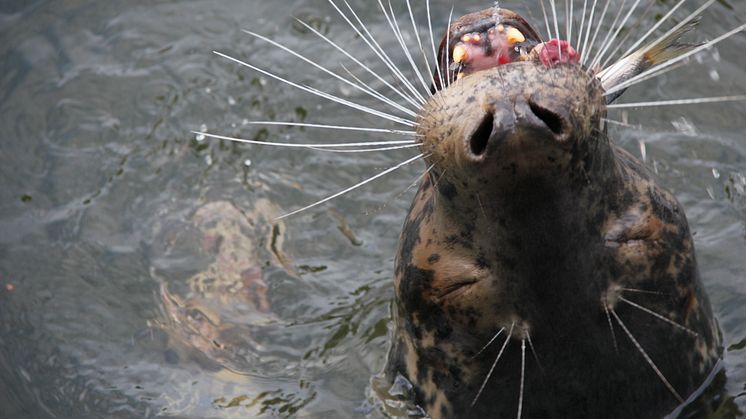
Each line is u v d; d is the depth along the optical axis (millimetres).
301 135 10031
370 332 7840
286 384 7547
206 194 9555
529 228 5281
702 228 8484
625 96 9953
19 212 9453
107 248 9094
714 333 6832
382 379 7172
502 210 5223
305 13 11227
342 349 7781
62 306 8555
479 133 4949
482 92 4922
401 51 10648
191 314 8344
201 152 9977
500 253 5555
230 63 10773
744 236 8336
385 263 8641
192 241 9070
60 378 7922
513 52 5910
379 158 9688
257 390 7523
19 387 7855
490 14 6125
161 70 10758
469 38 5988
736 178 9016
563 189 5117
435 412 6586
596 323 5777
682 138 9445
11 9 11516
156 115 10344
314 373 7605
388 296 8195
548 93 4824
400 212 9125
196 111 10367
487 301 5789
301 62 10719
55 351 8164
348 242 8914
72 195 9609
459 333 6055
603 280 5680
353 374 7438
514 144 4715
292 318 8188
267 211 9320
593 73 5242
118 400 7656
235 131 10156
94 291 8688
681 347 6223
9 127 10273
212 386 7629
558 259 5441
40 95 10586
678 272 6012
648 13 10602
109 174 9797
